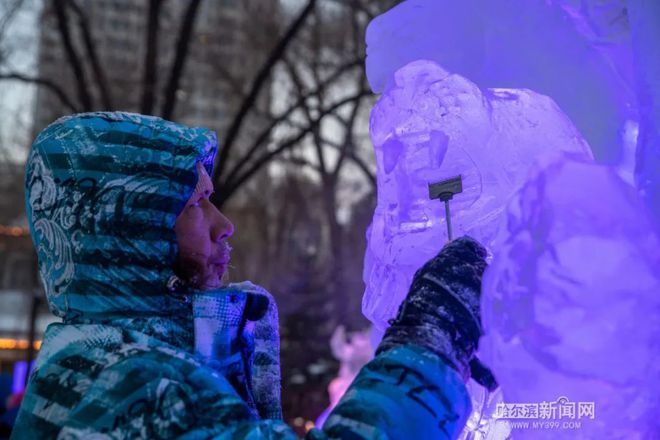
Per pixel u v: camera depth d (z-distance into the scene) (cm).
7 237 1816
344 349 639
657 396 71
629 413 71
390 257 99
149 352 92
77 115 107
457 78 95
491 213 93
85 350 95
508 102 95
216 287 111
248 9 1336
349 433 83
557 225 73
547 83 101
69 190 100
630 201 74
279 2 1333
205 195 112
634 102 90
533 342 73
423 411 84
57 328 99
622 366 71
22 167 1439
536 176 76
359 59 1097
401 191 98
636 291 71
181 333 100
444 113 94
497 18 105
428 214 96
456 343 88
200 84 1431
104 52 1230
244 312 108
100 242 99
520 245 75
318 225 1867
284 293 1308
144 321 98
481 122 93
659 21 79
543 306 73
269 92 1391
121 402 88
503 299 76
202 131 109
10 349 2023
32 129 1267
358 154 1480
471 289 88
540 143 92
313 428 89
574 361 72
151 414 87
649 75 78
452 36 108
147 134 103
